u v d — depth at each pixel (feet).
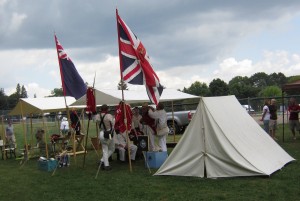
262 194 23.22
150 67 35.50
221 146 28.55
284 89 64.34
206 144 29.09
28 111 50.85
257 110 85.71
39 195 27.37
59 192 27.78
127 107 35.40
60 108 48.88
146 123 40.83
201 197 23.45
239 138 30.09
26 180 33.40
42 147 47.06
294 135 51.03
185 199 23.34
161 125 39.11
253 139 31.60
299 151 40.22
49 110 47.39
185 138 30.09
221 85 211.20
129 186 27.84
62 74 45.85
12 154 56.44
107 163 35.42
